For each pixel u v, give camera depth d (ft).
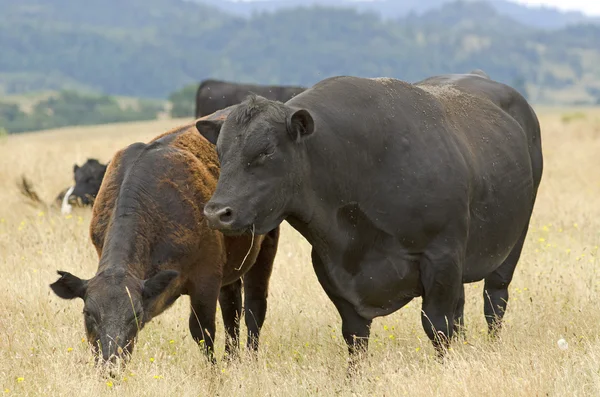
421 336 94.89
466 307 106.11
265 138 71.15
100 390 72.38
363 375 79.71
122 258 77.77
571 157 274.57
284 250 130.41
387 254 79.71
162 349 93.61
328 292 82.48
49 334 90.58
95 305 73.72
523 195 92.43
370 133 77.77
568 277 111.86
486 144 88.17
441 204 79.00
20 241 137.28
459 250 80.64
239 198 70.38
